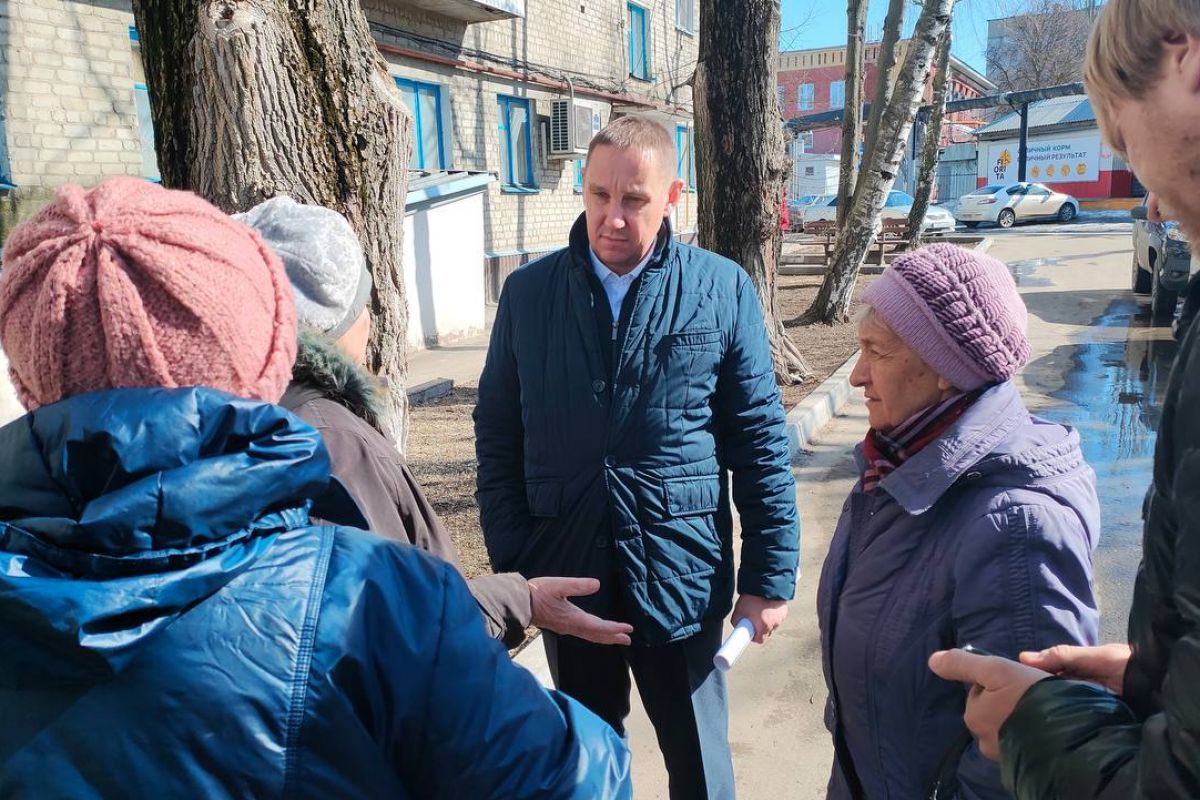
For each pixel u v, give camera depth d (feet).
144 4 8.50
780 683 10.28
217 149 8.30
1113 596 12.07
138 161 26.94
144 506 2.45
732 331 7.03
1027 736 2.98
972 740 4.48
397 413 9.30
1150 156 2.64
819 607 5.57
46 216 2.91
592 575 6.84
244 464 2.65
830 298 34.40
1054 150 108.88
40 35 24.23
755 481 7.09
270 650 2.66
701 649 7.04
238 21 8.09
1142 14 2.52
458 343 33.55
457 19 43.57
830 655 5.34
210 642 2.61
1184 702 2.32
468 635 3.05
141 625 2.47
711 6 21.17
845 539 5.46
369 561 2.95
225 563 2.64
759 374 7.12
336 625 2.76
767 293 23.21
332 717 2.69
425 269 32.17
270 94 8.22
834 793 5.61
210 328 2.80
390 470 4.53
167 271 2.74
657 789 8.59
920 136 128.06
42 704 2.58
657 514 6.73
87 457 2.54
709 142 22.17
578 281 6.88
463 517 14.97
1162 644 2.85
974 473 4.63
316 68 8.47
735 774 8.73
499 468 7.53
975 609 4.46
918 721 4.80
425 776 2.95
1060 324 33.53
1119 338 30.30
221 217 3.12
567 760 3.14
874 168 33.17
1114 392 23.15
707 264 7.09
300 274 5.05
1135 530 14.23
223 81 8.14
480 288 35.76
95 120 25.68
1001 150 114.11
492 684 3.04
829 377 24.53
